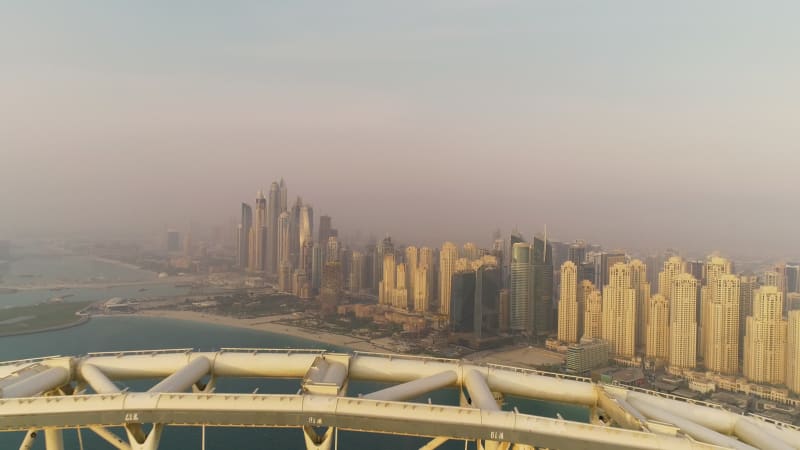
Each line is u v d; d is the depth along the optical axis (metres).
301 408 30.56
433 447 32.62
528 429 29.66
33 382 34.56
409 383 36.19
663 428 30.03
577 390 38.91
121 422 30.75
